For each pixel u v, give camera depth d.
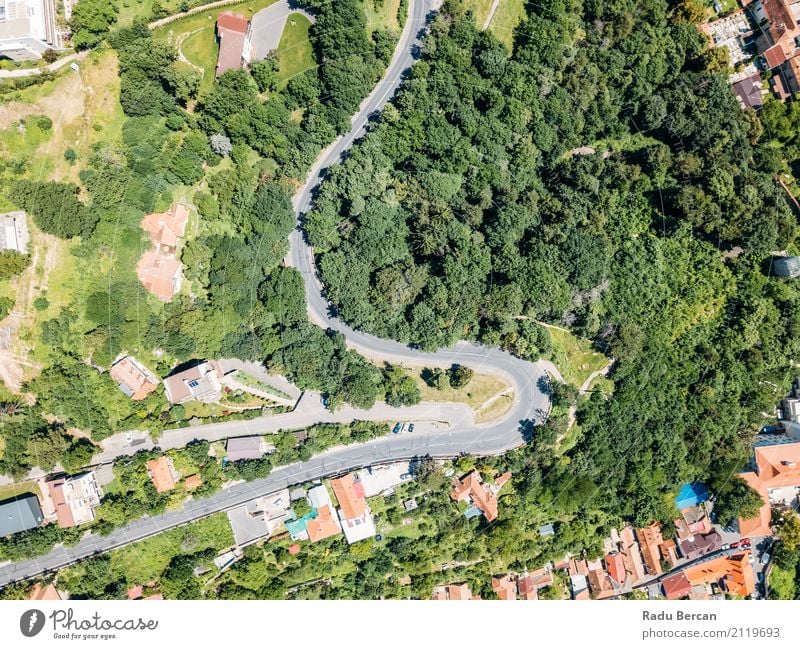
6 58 98.56
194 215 111.62
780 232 122.88
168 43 103.94
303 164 113.44
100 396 107.25
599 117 123.12
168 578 105.50
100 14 97.81
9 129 98.44
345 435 116.06
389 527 117.50
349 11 105.81
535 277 116.69
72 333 105.06
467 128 116.50
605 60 120.19
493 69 114.62
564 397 118.75
